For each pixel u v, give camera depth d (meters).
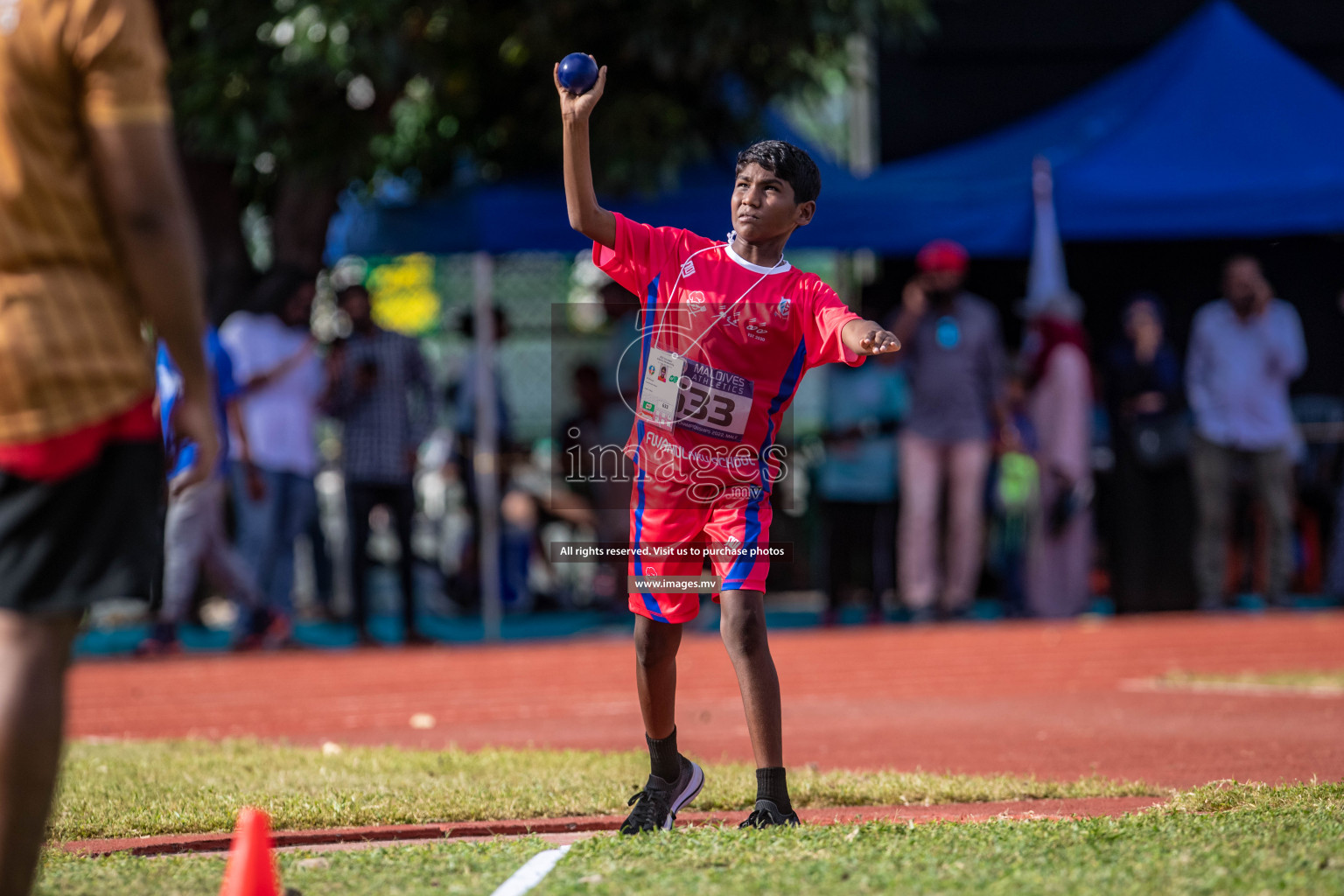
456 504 39.66
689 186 32.53
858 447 32.00
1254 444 32.72
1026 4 42.06
